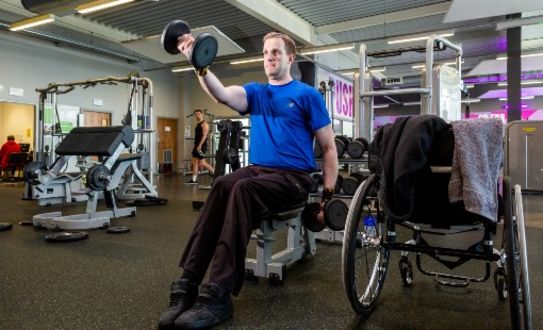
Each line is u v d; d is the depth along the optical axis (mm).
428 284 1862
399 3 7168
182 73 11977
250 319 1442
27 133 10734
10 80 8055
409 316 1486
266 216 1591
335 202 1777
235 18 7754
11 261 2221
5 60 7973
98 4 5395
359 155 3051
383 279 1640
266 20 6910
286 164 1661
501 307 1582
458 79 3547
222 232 1422
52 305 1565
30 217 3789
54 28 8312
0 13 7516
